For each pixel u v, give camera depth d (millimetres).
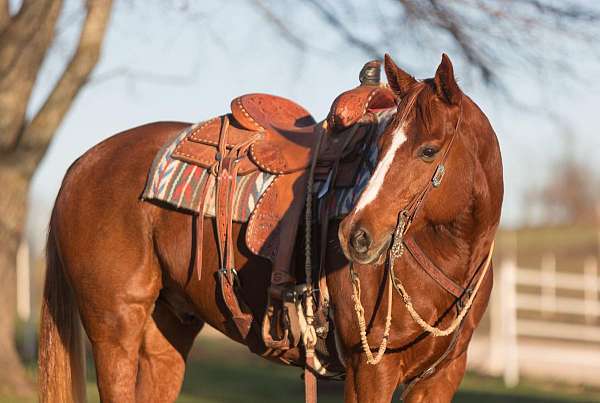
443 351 6703
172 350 8453
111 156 8336
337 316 6852
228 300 7488
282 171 7336
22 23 16312
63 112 16641
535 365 23359
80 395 8438
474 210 6469
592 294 31422
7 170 16562
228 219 7465
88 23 16469
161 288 8133
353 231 6023
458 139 6242
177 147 7977
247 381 19344
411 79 6504
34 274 33812
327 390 17984
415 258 6551
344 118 7098
